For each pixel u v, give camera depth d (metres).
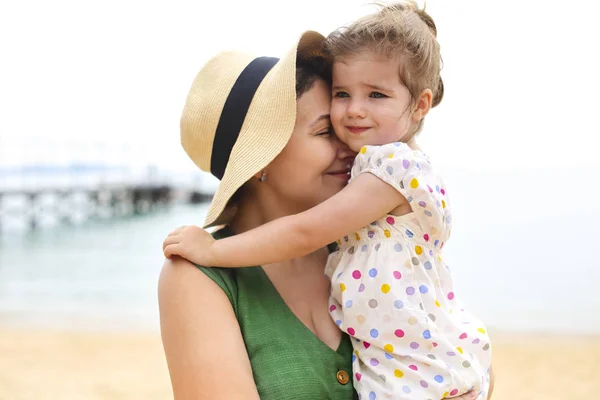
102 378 8.20
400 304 1.73
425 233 1.80
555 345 9.74
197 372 1.57
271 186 1.90
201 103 1.87
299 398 1.62
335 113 1.85
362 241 1.83
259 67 1.86
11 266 20.06
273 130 1.76
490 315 12.00
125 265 20.17
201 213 35.38
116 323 12.34
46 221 32.16
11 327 11.85
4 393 7.57
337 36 1.89
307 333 1.76
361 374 1.74
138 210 35.56
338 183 1.91
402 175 1.75
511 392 7.46
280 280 1.89
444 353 1.74
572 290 13.71
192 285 1.67
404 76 1.83
